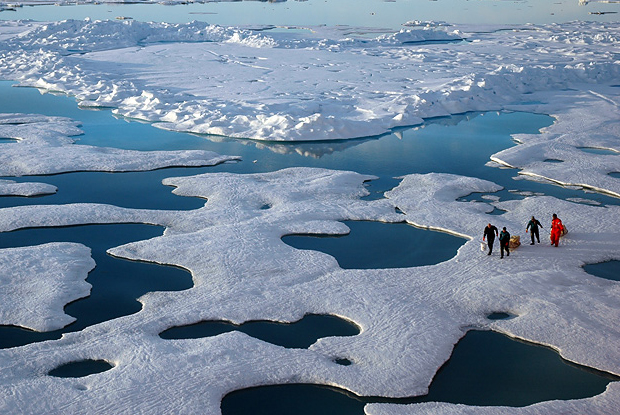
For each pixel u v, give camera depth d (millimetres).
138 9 159250
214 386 19016
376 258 28547
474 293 24672
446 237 30875
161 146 47656
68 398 18203
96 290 25391
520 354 21125
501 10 162875
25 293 24625
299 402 18812
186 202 35656
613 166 41125
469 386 19562
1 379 19062
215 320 23109
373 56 90062
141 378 19188
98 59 84938
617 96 63531
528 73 69625
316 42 100188
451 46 100250
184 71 76938
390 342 21453
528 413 17781
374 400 18859
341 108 57719
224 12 154250
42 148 45000
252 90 65562
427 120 57344
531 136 49125
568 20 138125
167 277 26406
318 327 22797
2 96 65312
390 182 39312
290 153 46156
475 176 40594
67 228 31734
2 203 35188
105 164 41969
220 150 46750
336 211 33688
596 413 17797
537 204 34250
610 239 29625
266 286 25375
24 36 96562
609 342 21312
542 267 26875
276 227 31359
